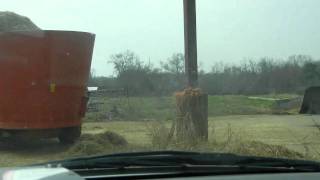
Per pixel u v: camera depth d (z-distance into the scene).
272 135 17.66
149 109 33.56
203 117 13.02
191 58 13.61
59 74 13.47
